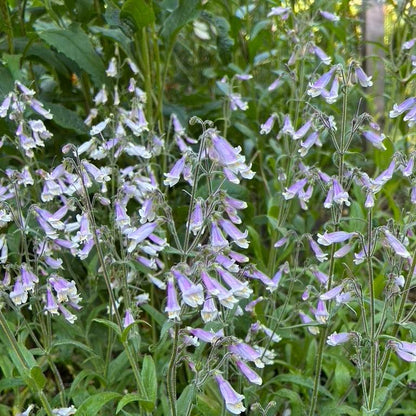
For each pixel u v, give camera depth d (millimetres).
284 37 1035
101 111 1003
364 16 1295
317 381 812
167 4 1056
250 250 1030
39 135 850
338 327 938
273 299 866
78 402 800
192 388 712
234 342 698
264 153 1213
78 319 890
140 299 854
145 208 701
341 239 744
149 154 869
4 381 779
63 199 823
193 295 666
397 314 769
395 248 722
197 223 697
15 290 750
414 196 778
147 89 1002
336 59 1000
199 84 1497
